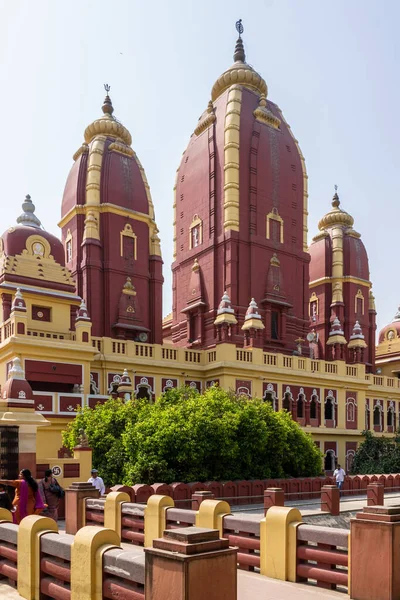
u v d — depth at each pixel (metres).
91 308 31.38
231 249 34.12
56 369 23.41
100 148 34.31
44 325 25.69
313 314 45.59
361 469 32.00
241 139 35.88
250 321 30.31
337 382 33.19
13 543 8.20
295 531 8.26
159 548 5.19
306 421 31.19
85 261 31.84
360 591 7.07
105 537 6.34
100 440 19.70
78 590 6.36
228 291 33.84
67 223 35.06
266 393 29.56
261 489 20.41
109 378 26.48
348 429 33.31
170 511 10.66
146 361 27.56
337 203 48.06
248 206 35.59
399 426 35.22
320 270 45.56
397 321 49.50
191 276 36.91
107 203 33.12
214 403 20.78
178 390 22.91
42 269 26.36
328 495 18.33
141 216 34.34
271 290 35.19
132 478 18.08
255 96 38.34
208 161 37.06
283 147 38.28
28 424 15.30
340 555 7.59
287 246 37.09
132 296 33.06
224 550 5.11
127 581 5.83
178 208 40.06
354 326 42.56
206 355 29.66
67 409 22.58
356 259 46.03
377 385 38.06
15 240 26.39
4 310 24.92
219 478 19.92
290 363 31.03
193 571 4.85
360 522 7.18
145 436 18.77
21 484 11.08
